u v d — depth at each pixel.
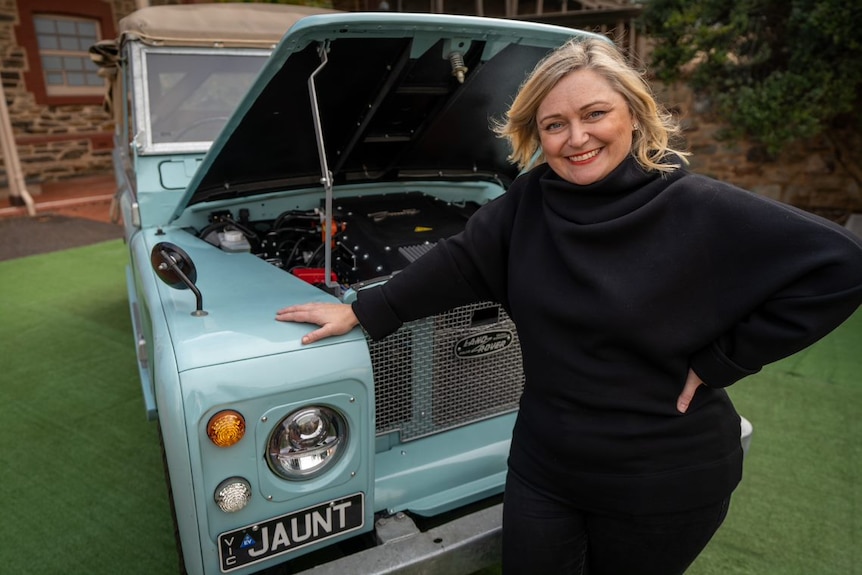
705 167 7.14
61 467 2.66
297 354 1.38
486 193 2.96
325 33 1.50
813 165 6.50
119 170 3.69
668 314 1.20
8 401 3.20
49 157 9.85
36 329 4.14
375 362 1.76
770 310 1.15
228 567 1.38
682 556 1.35
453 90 2.09
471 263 1.48
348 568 1.45
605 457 1.27
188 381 1.28
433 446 1.90
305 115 2.01
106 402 3.20
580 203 1.28
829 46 5.43
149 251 2.09
